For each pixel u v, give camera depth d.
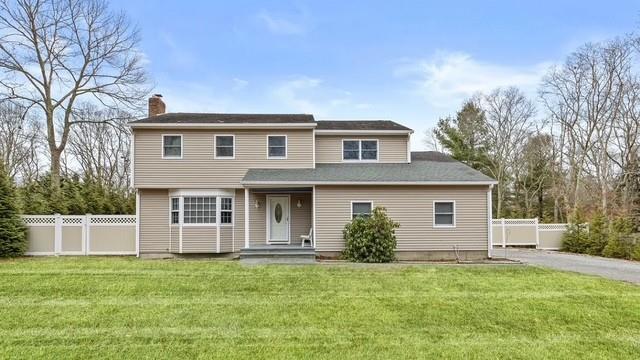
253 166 18.58
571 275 12.48
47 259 15.88
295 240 18.78
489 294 9.98
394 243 15.97
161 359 5.93
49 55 25.86
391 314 8.31
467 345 6.66
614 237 18.80
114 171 38.84
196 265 13.88
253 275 12.07
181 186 18.17
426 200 17.17
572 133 31.97
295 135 18.86
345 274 12.40
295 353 6.20
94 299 9.27
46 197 20.20
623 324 7.87
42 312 8.23
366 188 17.12
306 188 17.83
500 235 23.47
